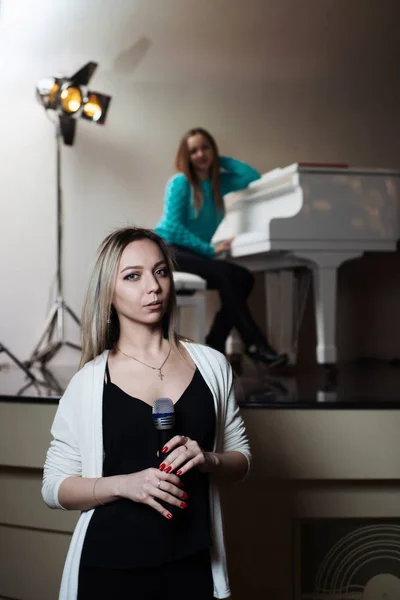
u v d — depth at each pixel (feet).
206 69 17.75
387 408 8.70
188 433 5.04
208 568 4.99
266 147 17.99
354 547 9.02
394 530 9.06
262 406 8.61
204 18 17.65
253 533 8.78
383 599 8.99
